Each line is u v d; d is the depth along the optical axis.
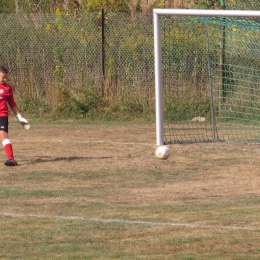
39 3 82.31
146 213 24.59
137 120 59.28
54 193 28.27
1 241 21.02
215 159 37.41
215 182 30.86
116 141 45.28
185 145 43.00
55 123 57.34
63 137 47.38
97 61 61.69
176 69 54.44
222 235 21.47
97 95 60.72
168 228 22.38
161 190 29.02
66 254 19.58
